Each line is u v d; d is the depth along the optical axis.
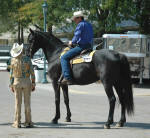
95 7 26.33
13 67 9.34
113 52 9.39
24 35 53.78
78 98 17.20
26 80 9.38
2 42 57.97
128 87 9.35
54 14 28.44
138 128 9.49
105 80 9.15
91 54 9.41
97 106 14.23
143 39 22.62
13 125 9.52
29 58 9.54
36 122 10.32
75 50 9.74
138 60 23.05
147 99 17.22
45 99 16.42
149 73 23.00
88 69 9.41
